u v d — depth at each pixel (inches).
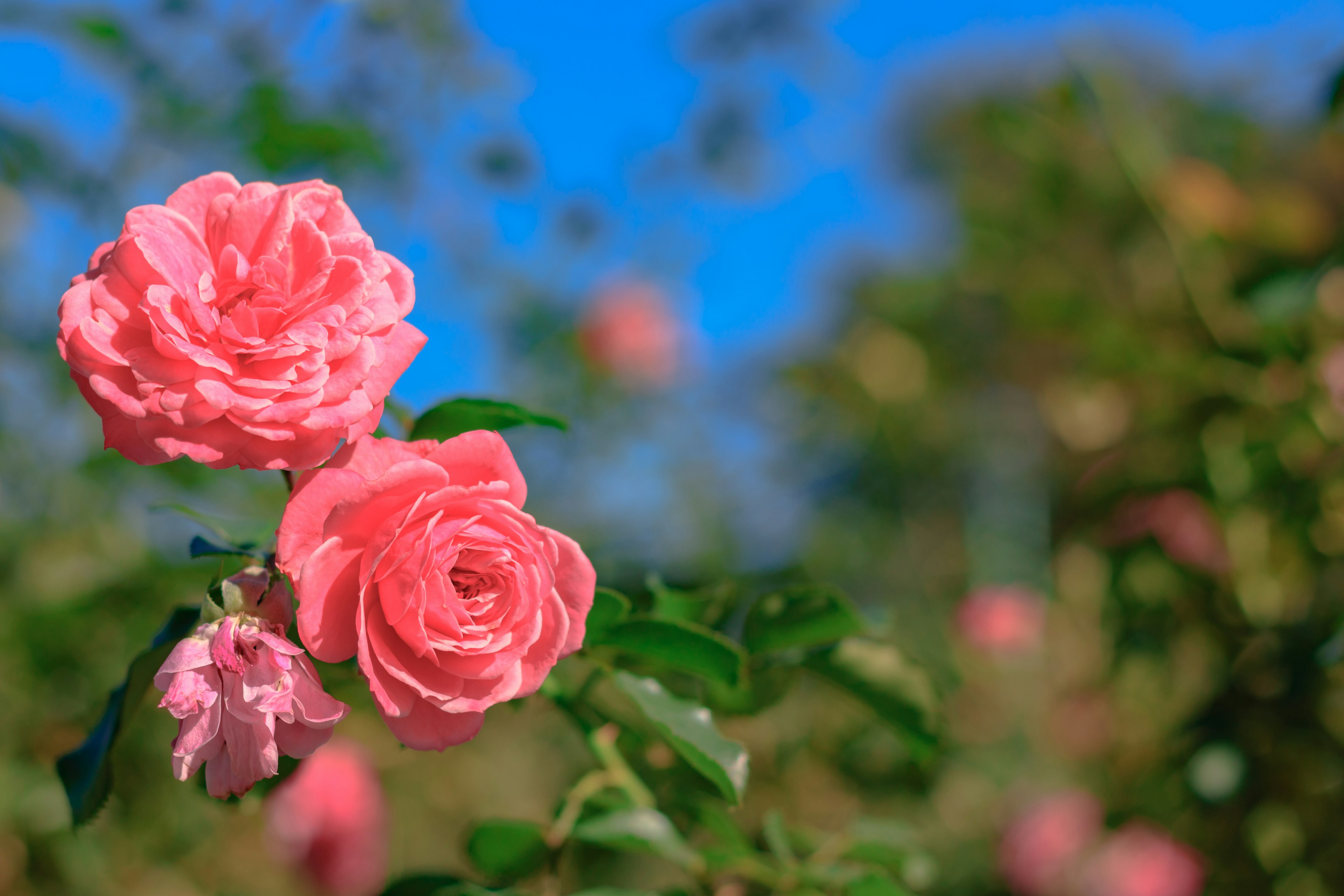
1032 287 58.4
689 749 25.1
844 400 104.6
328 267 23.6
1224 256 47.8
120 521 46.8
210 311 23.3
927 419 105.0
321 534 23.3
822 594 27.8
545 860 27.5
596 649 26.2
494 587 23.7
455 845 74.5
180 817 49.8
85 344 23.0
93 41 44.2
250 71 48.8
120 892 49.5
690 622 28.4
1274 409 44.3
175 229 23.6
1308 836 40.9
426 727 23.3
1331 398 41.9
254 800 27.4
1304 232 46.3
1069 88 53.1
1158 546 48.1
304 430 23.3
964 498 109.3
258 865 60.8
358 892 62.2
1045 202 58.2
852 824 30.2
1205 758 40.5
